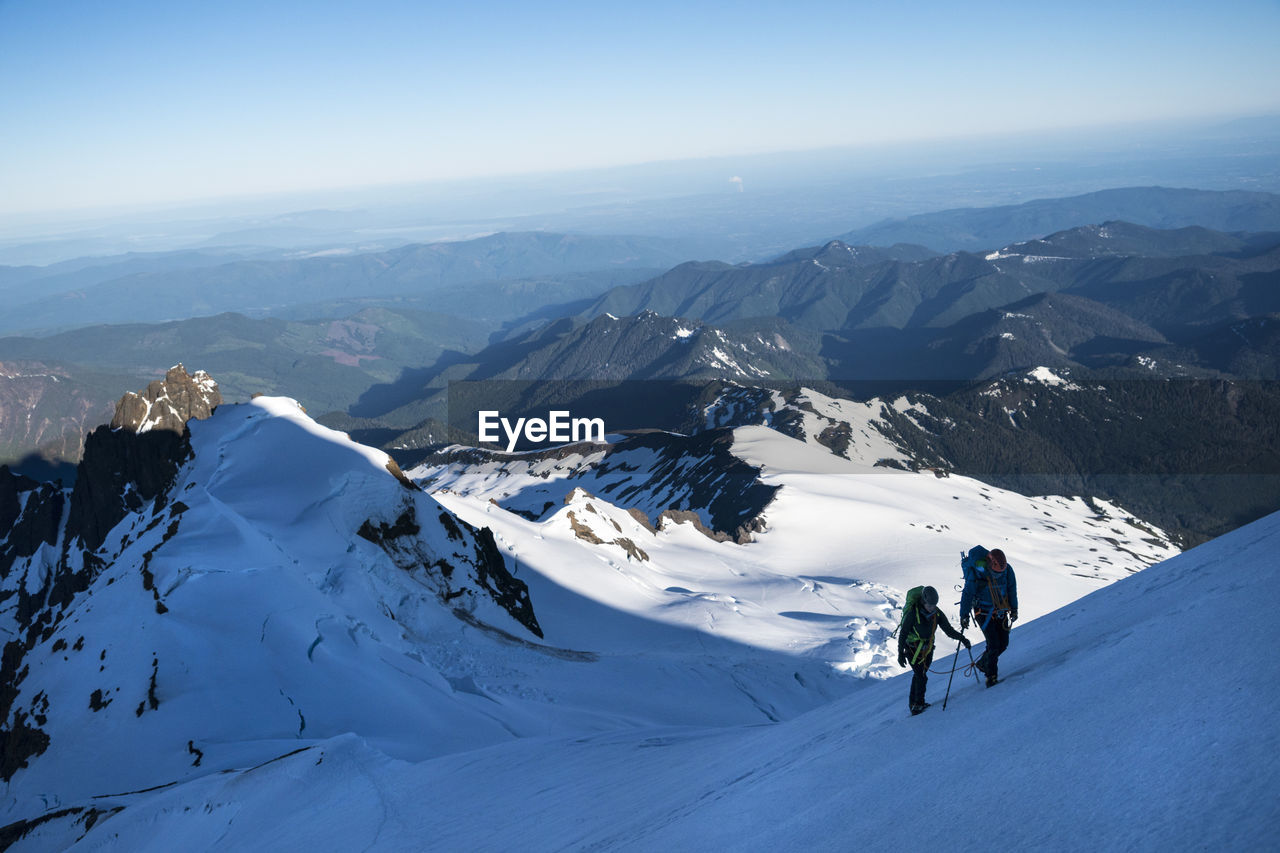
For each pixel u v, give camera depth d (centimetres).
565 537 11281
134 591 5269
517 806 1848
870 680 7619
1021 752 730
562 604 8988
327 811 2348
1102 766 608
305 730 3841
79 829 3200
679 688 6141
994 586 1098
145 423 13775
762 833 908
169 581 5097
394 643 5309
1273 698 552
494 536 9900
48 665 4919
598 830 1386
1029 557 16800
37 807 3641
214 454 8031
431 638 5828
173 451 13438
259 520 6234
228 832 2536
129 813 3059
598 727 4544
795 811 935
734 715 5778
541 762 2306
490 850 1549
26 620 13475
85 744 4009
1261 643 666
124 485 13612
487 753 2559
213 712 3994
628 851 1112
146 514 10862
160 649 4481
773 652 8219
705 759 1788
